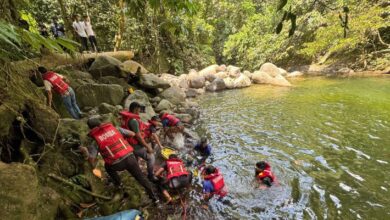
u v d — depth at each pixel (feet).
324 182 18.26
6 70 14.16
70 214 13.34
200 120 31.94
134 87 35.73
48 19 40.81
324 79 55.06
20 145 14.85
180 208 16.05
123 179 17.28
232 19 88.58
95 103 27.63
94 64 33.14
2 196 10.03
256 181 18.60
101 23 49.32
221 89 50.39
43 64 24.80
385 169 19.49
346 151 22.47
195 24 67.15
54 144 16.20
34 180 11.07
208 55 75.15
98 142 14.87
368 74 55.62
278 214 15.48
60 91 21.66
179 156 22.34
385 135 25.16
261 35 75.51
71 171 15.79
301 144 24.20
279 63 73.97
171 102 35.88
